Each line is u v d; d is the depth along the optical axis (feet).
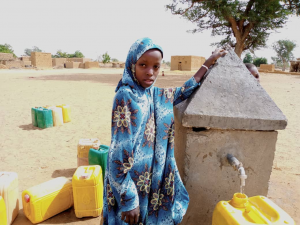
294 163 16.33
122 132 5.28
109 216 6.08
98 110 30.63
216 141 7.65
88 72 115.24
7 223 9.34
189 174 7.78
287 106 34.99
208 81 7.44
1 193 9.20
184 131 7.68
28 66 141.28
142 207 5.96
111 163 5.34
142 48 5.30
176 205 6.77
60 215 10.34
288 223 5.72
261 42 80.33
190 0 73.56
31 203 9.46
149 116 5.85
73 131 22.20
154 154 6.08
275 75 106.93
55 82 62.85
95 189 9.93
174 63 140.46
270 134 7.78
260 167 8.05
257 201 6.68
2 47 191.42
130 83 5.50
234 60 7.96
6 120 25.44
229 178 8.04
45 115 22.70
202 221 8.25
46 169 14.76
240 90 7.55
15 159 16.12
